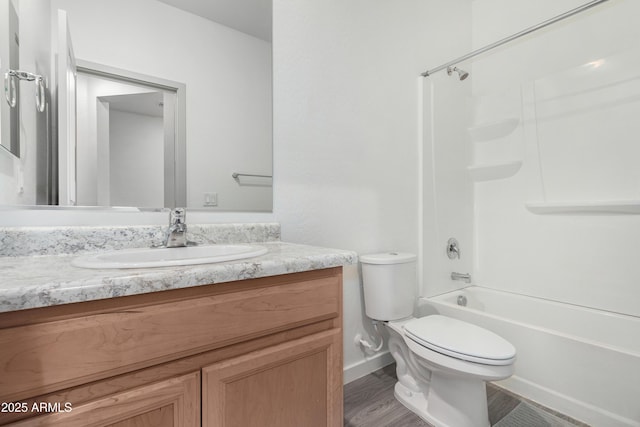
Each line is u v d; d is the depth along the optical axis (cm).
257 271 75
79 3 104
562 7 196
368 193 177
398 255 168
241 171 136
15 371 50
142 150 116
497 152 226
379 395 156
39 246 91
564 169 192
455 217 224
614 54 173
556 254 195
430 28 209
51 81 100
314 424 88
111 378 58
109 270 66
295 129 150
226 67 132
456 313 180
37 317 51
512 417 138
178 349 65
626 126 168
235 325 73
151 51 117
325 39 159
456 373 117
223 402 71
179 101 122
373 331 179
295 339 86
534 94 205
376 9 180
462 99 231
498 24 228
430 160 207
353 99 170
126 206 112
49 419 52
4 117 91
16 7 93
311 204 155
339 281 96
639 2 168
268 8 142
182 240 109
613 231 172
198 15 127
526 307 202
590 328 174
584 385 135
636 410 121
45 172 99
